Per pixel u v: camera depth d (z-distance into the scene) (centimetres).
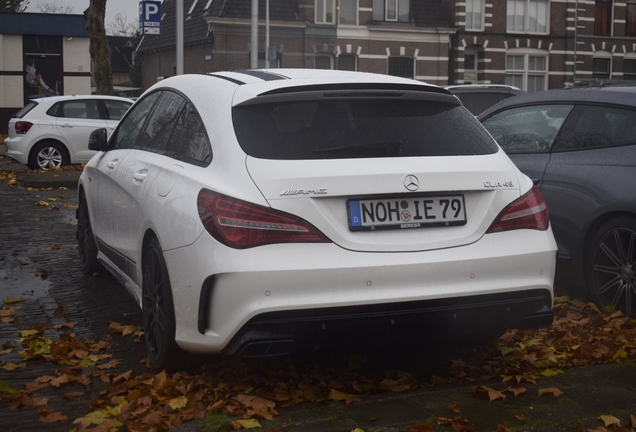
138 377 406
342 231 355
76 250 793
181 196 384
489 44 4194
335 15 3847
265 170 356
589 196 537
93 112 1692
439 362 439
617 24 4488
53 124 1653
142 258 439
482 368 422
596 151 548
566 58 4366
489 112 664
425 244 363
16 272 687
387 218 362
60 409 375
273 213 347
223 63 3697
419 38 4031
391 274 353
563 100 595
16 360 450
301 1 3791
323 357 440
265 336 342
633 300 513
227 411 352
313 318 344
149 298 429
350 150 369
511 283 375
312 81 396
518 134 623
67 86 3209
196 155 401
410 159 372
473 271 367
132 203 470
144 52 4750
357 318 349
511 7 4247
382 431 326
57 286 634
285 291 342
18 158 1648
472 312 370
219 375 403
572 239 553
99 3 2381
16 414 367
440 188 369
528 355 430
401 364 436
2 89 3134
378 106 393
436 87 405
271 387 393
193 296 362
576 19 4344
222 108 395
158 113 500
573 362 431
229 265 343
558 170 566
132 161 500
